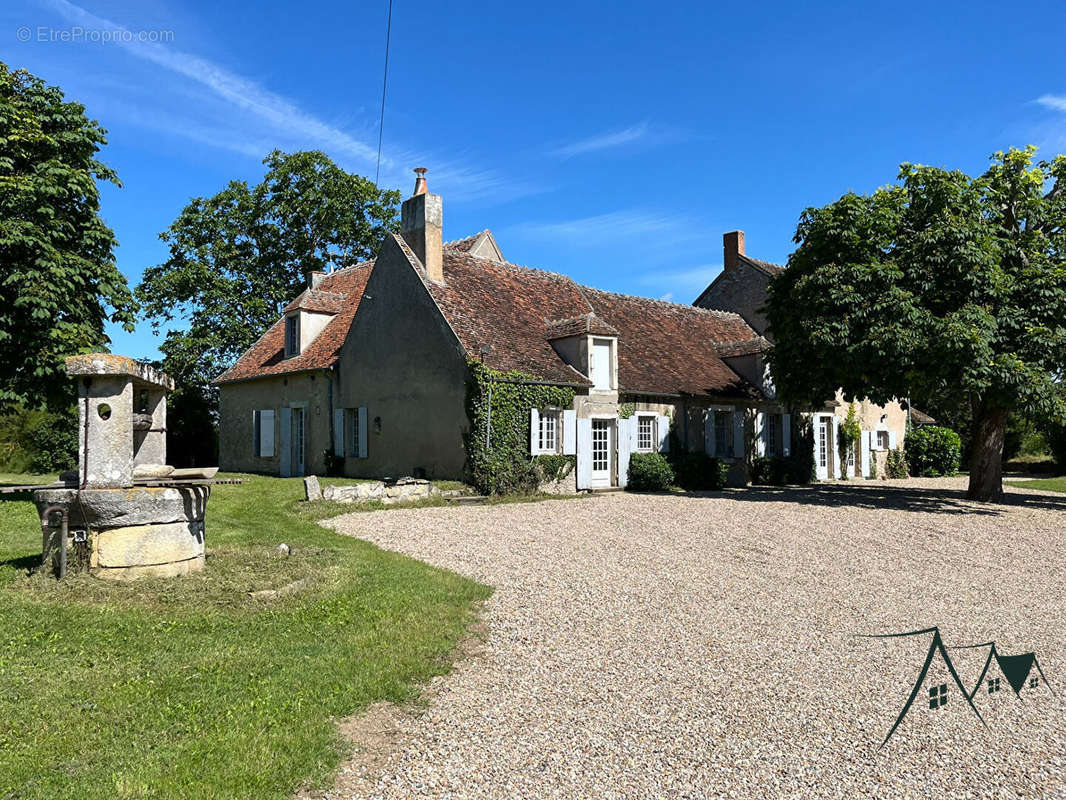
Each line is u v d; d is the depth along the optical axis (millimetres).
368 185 32781
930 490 21406
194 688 5004
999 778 4441
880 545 11930
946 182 16406
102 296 14031
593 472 19609
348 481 18125
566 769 4305
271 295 31891
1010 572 10242
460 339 17656
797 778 4328
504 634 6707
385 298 20141
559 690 5473
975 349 14875
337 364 21625
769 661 6273
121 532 7418
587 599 7977
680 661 6191
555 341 19953
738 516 14516
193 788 3793
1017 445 37188
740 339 26875
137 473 8242
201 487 8125
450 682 5527
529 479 17531
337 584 7770
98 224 14227
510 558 9914
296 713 4707
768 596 8406
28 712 4535
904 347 15359
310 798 3855
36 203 12992
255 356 26094
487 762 4336
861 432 27281
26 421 26609
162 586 7238
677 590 8508
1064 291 15781
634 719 5023
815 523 13930
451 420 17797
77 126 14133
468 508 14992
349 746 4410
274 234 31938
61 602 6637
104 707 4660
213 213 31250
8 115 13000
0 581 7320
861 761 4574
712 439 22547
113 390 7574
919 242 16297
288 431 23422
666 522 13539
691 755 4547
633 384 20484
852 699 5535
